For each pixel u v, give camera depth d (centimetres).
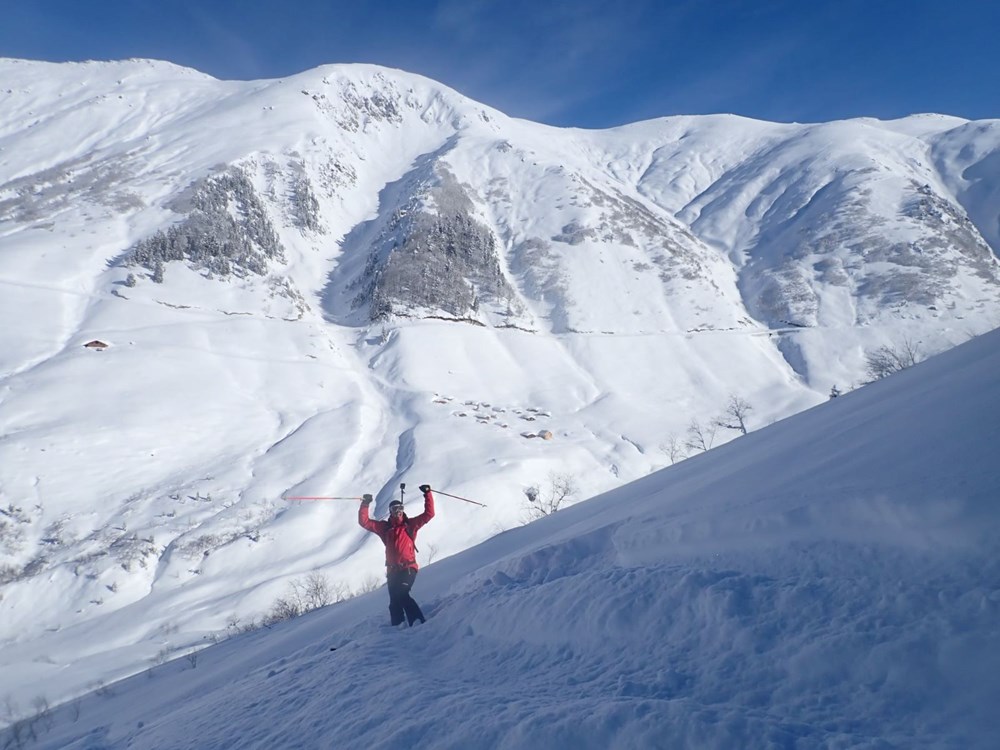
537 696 276
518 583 482
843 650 216
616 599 325
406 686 345
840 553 271
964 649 192
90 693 1466
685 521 378
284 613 2617
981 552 218
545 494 4694
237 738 375
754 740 190
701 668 249
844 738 182
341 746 290
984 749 161
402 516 612
